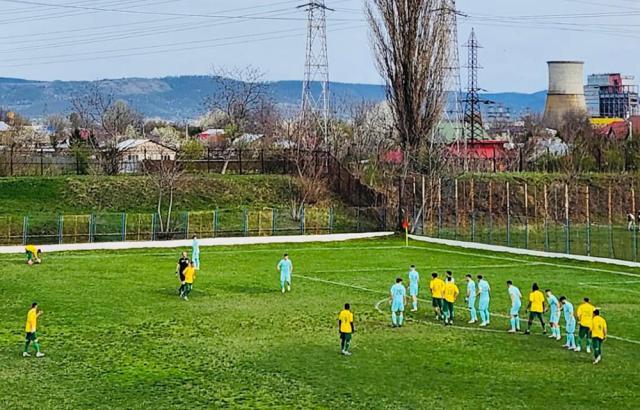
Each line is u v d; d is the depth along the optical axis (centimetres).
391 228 8544
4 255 6625
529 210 9556
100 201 9100
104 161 10419
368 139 13250
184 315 4284
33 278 5441
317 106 11369
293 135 11838
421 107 8838
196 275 5678
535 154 13675
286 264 5056
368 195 9175
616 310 4441
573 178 10094
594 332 3316
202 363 3300
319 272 5894
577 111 19550
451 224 8688
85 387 2956
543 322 3953
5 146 10700
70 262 6238
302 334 3847
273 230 8312
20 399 2811
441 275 5753
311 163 9831
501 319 4222
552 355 3444
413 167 8869
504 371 3183
